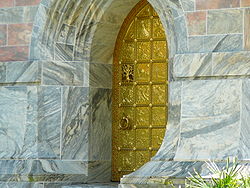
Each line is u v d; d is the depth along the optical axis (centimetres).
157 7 1738
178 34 1686
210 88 1641
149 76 1883
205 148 1622
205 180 1499
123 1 1847
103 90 1886
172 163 1634
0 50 1864
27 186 1794
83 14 1839
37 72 1833
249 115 1612
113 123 1903
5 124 1848
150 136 1877
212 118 1633
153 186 1619
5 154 1841
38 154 1817
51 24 1838
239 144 1602
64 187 1777
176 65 1669
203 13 1664
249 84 1619
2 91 1855
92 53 1866
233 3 1647
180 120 1653
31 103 1834
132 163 1888
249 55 1623
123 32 1906
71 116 1842
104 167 1883
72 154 1839
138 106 1889
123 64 1905
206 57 1648
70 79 1847
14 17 1858
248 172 1536
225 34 1650
